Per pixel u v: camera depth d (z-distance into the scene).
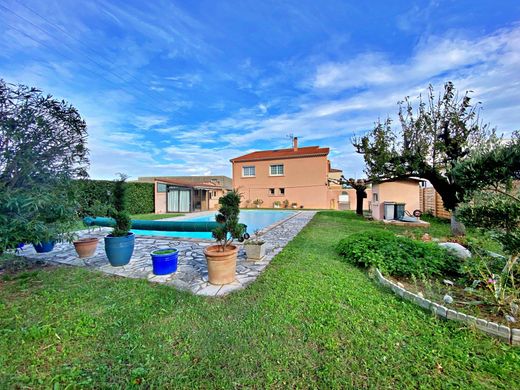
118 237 4.80
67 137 4.09
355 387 1.74
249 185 22.98
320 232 8.21
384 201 11.57
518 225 2.77
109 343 2.30
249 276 4.06
